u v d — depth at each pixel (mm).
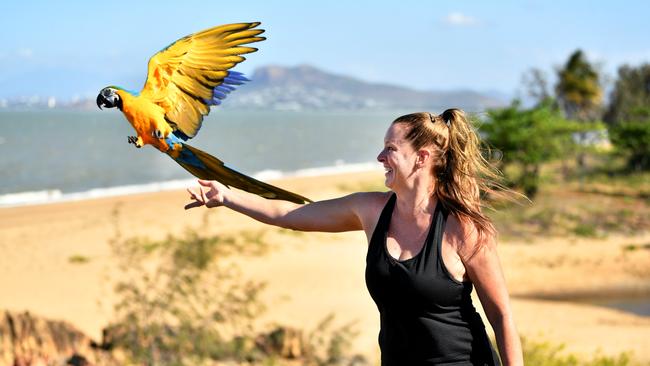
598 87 65562
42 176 69125
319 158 98062
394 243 3363
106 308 18516
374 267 3354
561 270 26328
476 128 3467
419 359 3332
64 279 22500
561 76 65938
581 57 65062
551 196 40000
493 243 3309
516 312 20812
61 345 11383
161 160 88438
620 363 13570
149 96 2850
